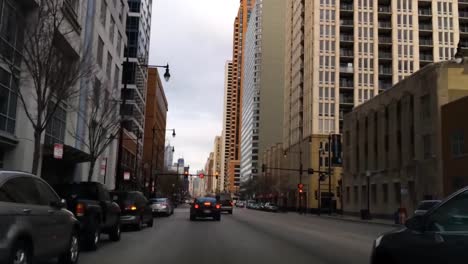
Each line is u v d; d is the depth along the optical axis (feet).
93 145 88.69
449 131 140.56
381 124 190.80
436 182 145.28
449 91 147.43
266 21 592.19
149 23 343.67
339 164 268.00
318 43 323.16
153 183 286.25
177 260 41.47
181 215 148.87
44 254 29.27
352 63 327.06
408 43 326.85
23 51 62.44
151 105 372.17
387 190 183.21
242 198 615.98
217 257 43.75
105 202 52.19
